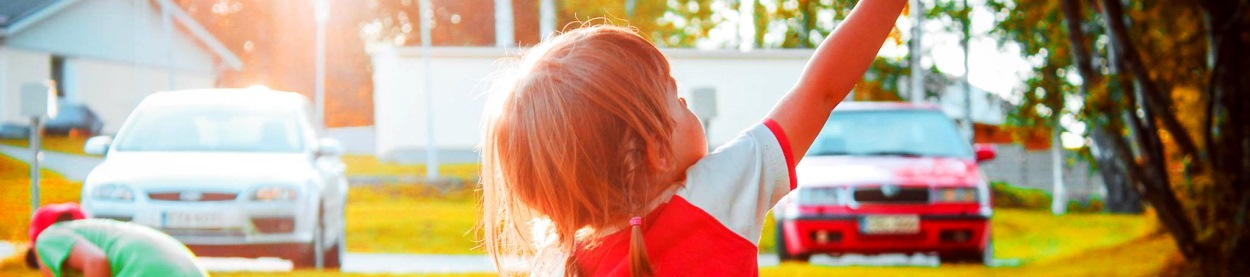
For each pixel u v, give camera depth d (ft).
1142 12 26.76
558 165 4.69
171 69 100.17
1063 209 84.84
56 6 94.84
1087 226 51.11
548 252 5.16
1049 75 27.50
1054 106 27.40
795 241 31.55
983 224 31.63
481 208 5.68
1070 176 89.45
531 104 4.80
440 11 142.31
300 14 155.63
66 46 98.53
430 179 66.23
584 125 4.68
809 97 5.24
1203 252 24.45
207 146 29.84
